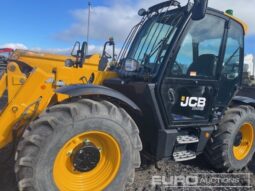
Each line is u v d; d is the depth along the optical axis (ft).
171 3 12.38
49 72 11.91
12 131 10.34
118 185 10.38
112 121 10.05
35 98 10.62
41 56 13.61
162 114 11.80
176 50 11.72
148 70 12.05
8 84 10.80
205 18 12.22
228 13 13.20
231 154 13.74
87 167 10.10
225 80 13.65
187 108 12.55
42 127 9.26
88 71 12.69
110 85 12.87
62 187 9.68
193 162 14.89
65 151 9.71
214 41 12.79
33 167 9.10
